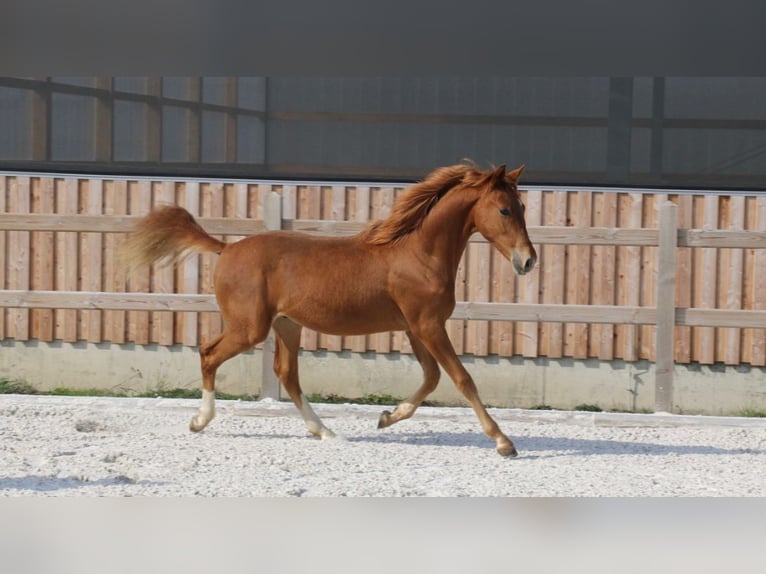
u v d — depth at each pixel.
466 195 9.33
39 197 13.06
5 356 13.23
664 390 11.37
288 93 12.88
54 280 13.12
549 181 12.59
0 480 8.11
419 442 10.12
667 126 12.44
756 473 8.99
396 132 12.77
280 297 9.59
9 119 13.19
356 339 12.74
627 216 12.41
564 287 12.51
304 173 12.87
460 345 12.66
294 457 9.20
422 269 9.33
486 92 12.66
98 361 13.11
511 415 11.23
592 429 10.98
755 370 12.38
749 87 12.35
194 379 13.00
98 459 8.96
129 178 12.93
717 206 12.32
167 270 12.92
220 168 12.97
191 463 8.84
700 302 12.38
